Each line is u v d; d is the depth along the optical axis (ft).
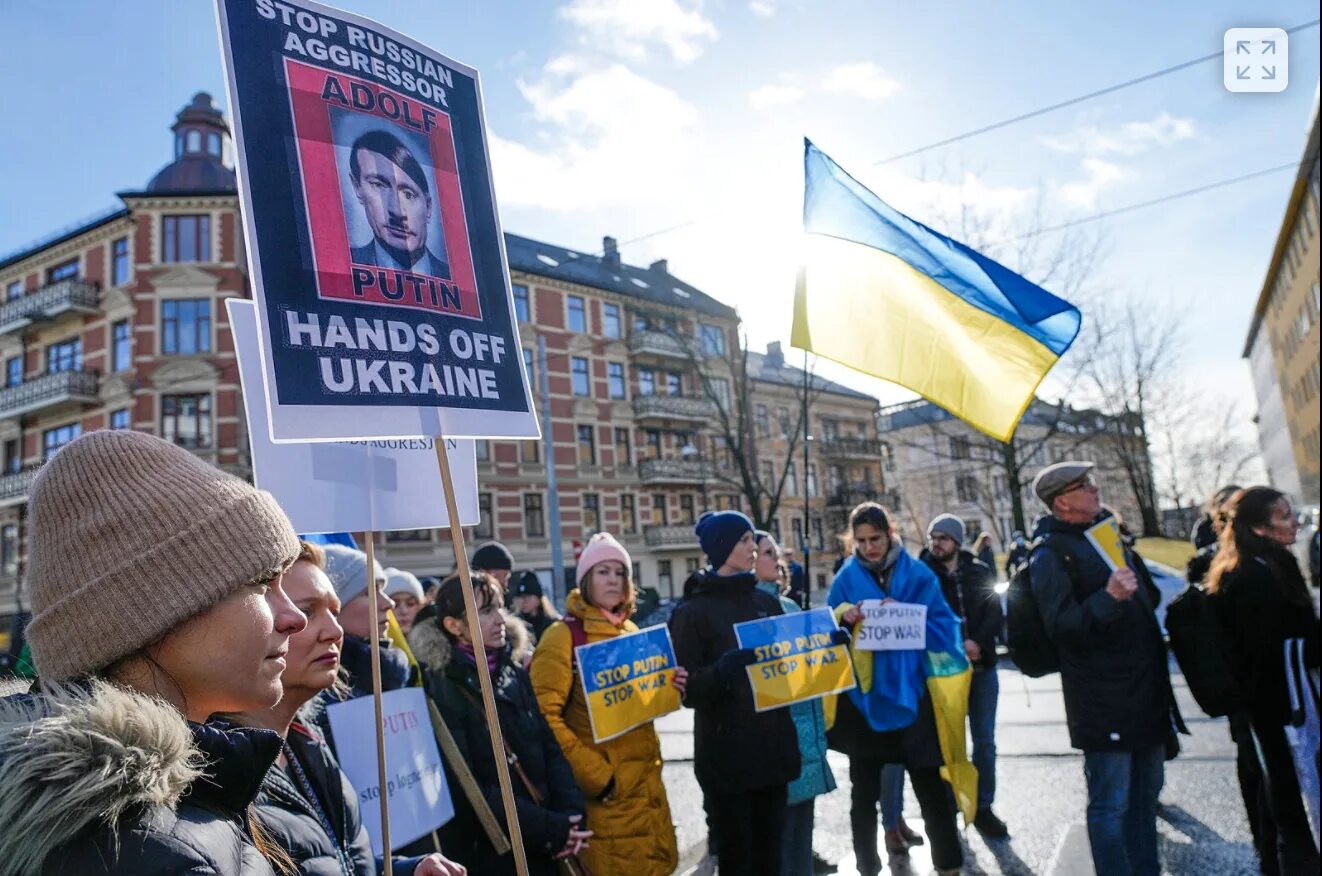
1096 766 11.62
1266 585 11.20
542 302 114.42
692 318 120.57
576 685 11.62
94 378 93.56
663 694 11.82
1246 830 15.31
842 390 155.02
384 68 6.75
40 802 2.97
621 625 12.25
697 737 11.53
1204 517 17.53
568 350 115.24
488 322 6.98
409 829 8.72
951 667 13.70
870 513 14.48
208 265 90.94
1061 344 11.32
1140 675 11.56
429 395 6.33
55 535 3.80
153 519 3.79
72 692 3.48
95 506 3.80
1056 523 12.50
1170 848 14.71
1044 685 32.68
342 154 6.30
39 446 99.45
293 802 4.83
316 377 5.77
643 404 119.65
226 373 89.81
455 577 10.49
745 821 11.10
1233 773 19.10
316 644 5.82
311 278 5.92
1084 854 13.83
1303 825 10.97
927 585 14.20
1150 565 43.68
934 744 13.10
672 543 118.52
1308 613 11.35
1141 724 11.41
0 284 104.99
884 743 13.29
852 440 149.28
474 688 10.03
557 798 10.38
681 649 11.76
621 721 11.25
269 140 5.93
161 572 3.73
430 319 6.53
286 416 5.56
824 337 12.05
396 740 9.00
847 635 12.33
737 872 11.01
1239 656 11.32
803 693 11.60
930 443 161.68
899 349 11.96
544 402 70.33
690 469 120.47
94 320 95.09
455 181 7.06
